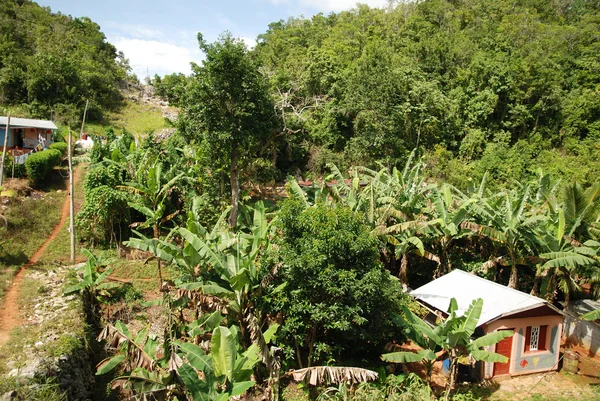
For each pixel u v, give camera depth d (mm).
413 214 20109
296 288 12422
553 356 14859
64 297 13828
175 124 25047
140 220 23234
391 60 38281
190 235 12242
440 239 20000
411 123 40344
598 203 17375
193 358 8992
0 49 49094
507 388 13734
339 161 37312
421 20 56438
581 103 43562
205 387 8664
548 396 13312
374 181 22438
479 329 14039
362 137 36188
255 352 10281
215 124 21562
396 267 21734
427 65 47844
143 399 9227
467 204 18031
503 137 42031
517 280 19578
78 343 11453
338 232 12125
